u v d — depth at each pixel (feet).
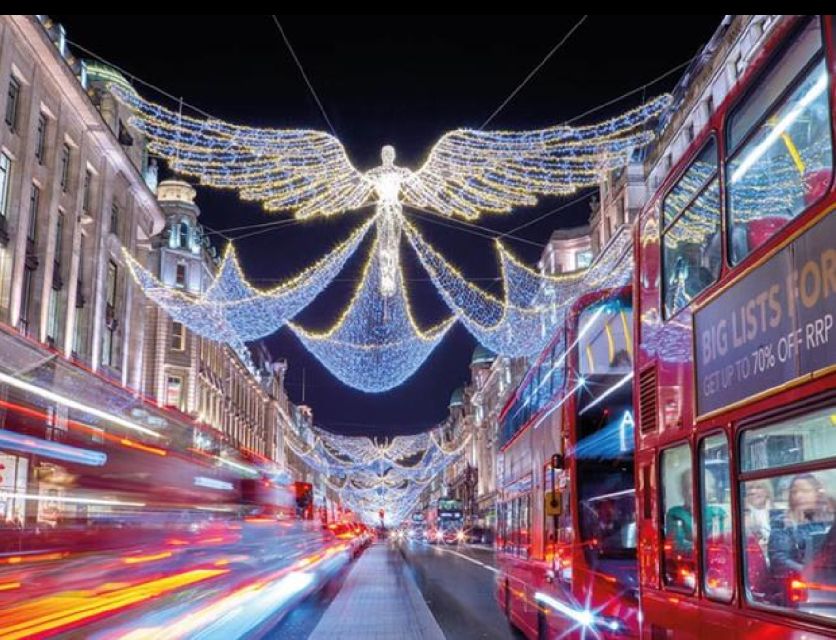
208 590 46.52
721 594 17.33
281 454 330.75
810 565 13.91
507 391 273.54
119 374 134.51
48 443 30.71
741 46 100.32
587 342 34.53
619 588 30.76
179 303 179.73
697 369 19.04
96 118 120.06
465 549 216.13
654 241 23.36
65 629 29.99
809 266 13.87
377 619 56.44
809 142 14.30
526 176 65.16
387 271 68.69
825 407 13.23
